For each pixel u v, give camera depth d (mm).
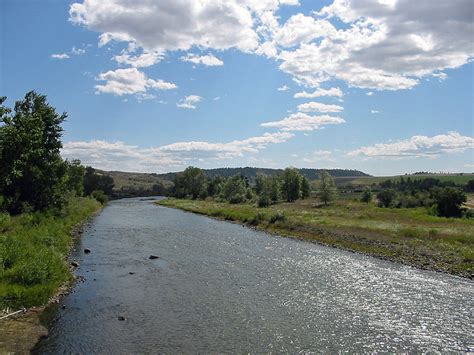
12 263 26109
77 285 27766
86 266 34062
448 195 82312
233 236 55000
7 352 16594
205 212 95562
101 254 39812
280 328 20453
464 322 21500
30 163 54000
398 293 26828
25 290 22656
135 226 66562
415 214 79438
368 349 18125
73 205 77500
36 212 52344
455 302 24906
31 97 58000
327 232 54312
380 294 26578
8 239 30172
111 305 23672
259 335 19547
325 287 28250
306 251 43156
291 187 134250
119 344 18219
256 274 32062
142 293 26344
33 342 18016
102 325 20438
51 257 29109
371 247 44281
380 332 20078
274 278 30781
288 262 37000
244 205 116438
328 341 18938
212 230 61875
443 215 82188
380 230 55812
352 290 27469
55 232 43625
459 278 31328
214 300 25031
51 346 17797
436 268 34562
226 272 32688
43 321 20625
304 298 25562
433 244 45156
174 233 57562
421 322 21453
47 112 57469
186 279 30281
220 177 177750
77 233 54781
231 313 22641
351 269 34188
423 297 25922
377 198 119062
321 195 114000
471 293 26938
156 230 60969
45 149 56906
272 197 131375
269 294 26406
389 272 33156
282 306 23938
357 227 59062
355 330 20297
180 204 131125
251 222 70875
